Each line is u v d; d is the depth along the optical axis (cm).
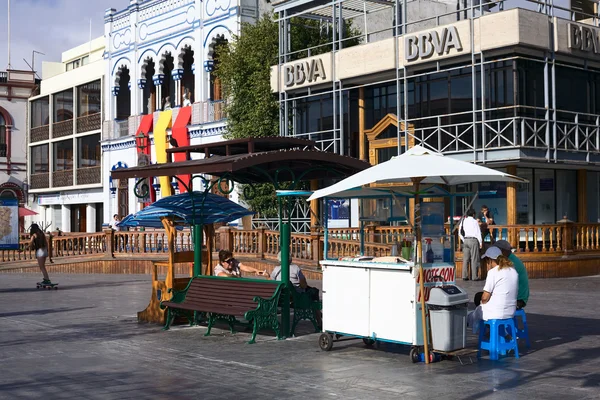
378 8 3181
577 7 2766
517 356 988
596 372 894
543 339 1130
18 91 5044
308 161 1254
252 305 1167
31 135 4978
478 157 2345
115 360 1024
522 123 2266
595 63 2525
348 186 984
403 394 801
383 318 1002
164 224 1363
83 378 907
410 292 972
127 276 2703
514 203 2352
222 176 1338
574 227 2259
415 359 969
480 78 2409
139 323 1388
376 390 821
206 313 1346
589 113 2538
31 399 805
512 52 2302
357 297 1032
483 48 2317
